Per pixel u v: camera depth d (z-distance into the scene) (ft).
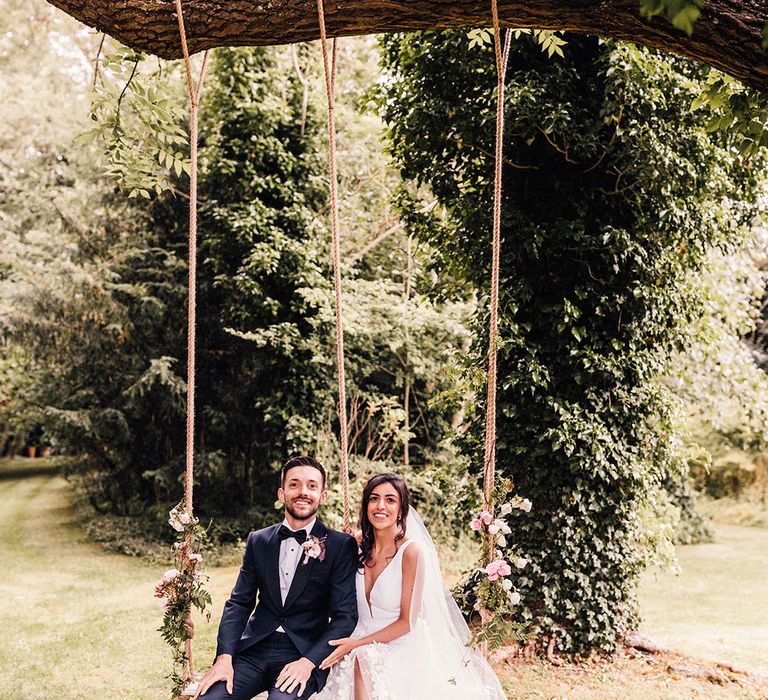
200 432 38.70
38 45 50.75
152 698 16.05
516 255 18.90
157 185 16.30
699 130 18.65
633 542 19.58
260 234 33.91
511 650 17.97
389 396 38.34
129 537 37.19
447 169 20.77
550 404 18.15
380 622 10.73
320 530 10.72
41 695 16.19
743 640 21.24
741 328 27.48
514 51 19.04
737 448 49.83
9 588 27.78
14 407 53.36
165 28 9.13
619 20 8.80
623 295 18.79
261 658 10.15
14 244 40.16
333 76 11.53
